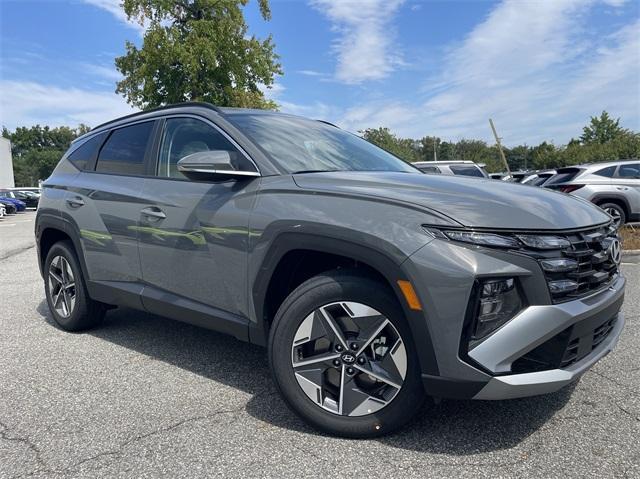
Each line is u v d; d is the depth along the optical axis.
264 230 2.71
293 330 2.58
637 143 42.03
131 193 3.59
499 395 2.18
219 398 3.05
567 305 2.24
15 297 6.05
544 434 2.55
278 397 3.06
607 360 3.57
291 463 2.34
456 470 2.25
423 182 2.64
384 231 2.33
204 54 24.23
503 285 2.18
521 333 2.17
